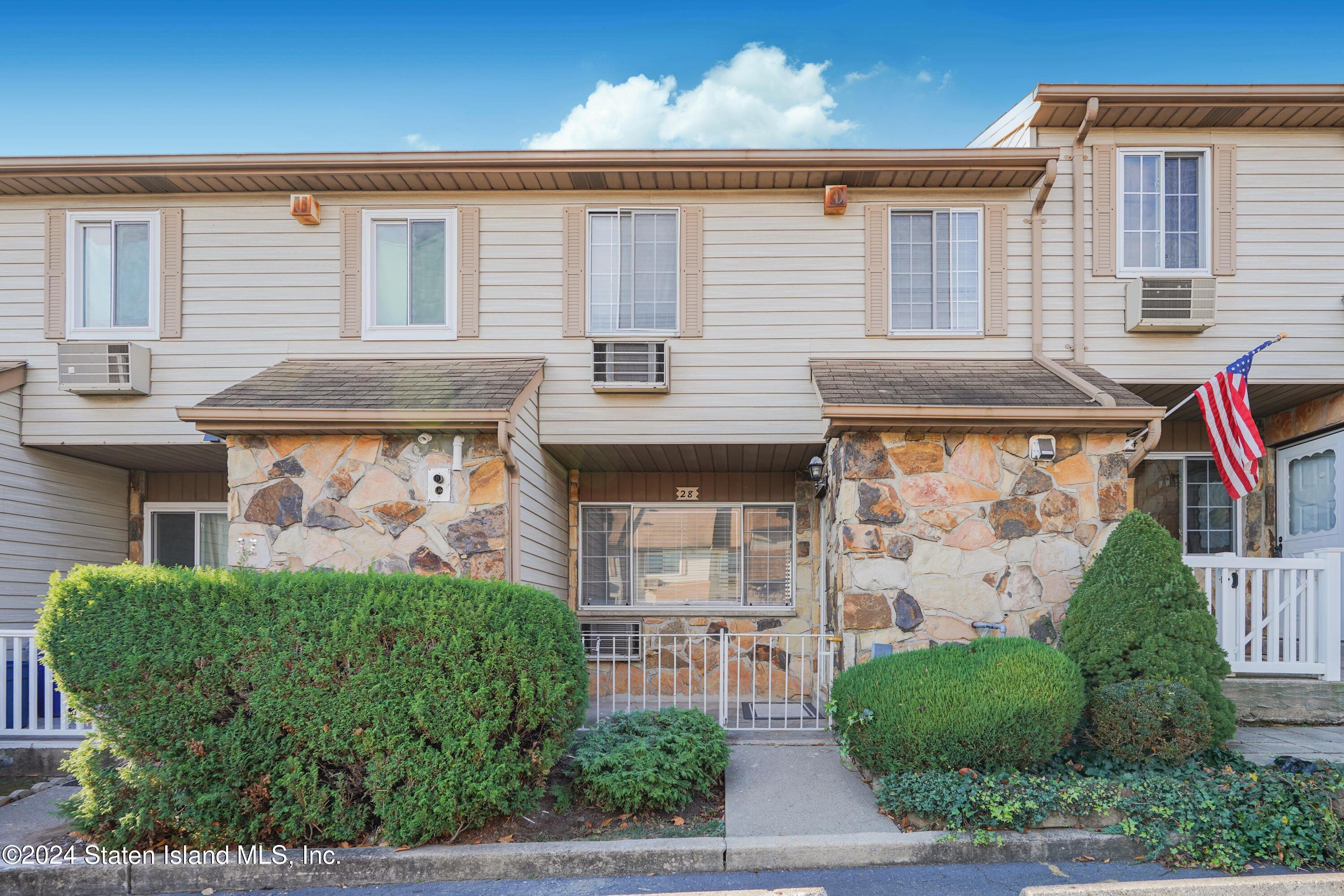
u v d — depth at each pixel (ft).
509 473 22.00
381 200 26.14
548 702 15.19
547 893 13.24
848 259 25.84
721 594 29.91
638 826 15.24
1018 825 14.44
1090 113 24.27
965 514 20.81
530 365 24.79
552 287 26.02
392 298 26.21
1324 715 20.21
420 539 20.93
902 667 16.78
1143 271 25.21
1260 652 20.66
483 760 14.64
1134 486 29.40
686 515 30.30
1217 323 24.75
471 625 14.84
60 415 25.52
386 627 14.66
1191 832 14.11
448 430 20.94
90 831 14.48
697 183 25.76
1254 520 28.89
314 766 14.30
